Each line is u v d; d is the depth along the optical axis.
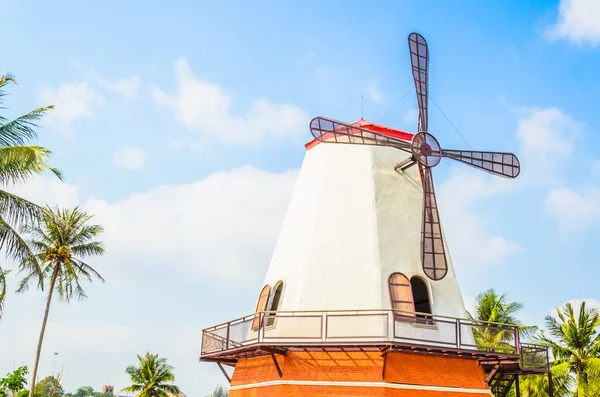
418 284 20.55
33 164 18.45
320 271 19.94
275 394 18.66
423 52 23.77
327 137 21.81
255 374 20.14
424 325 19.09
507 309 42.03
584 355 36.44
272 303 20.78
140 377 63.59
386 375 17.75
